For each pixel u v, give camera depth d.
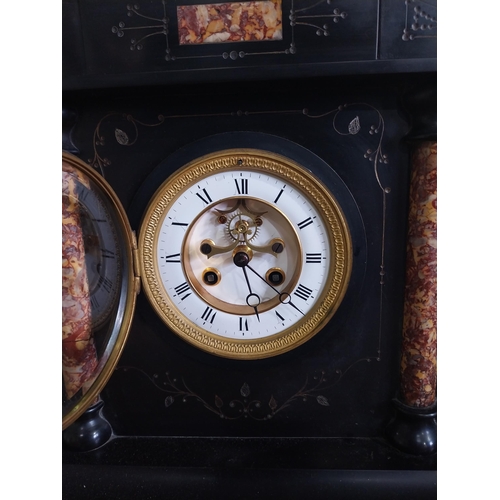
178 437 0.37
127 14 0.31
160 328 0.36
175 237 0.34
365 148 0.33
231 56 0.31
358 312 0.35
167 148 0.34
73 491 0.34
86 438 0.35
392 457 0.34
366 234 0.34
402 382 0.35
